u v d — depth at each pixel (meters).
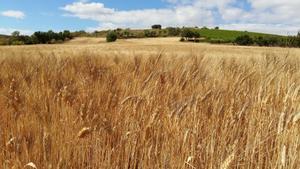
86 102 4.06
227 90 4.43
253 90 4.26
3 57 7.49
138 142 3.35
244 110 3.70
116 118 3.63
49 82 5.21
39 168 3.04
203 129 3.45
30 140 3.43
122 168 3.23
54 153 3.14
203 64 5.97
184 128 3.33
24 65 6.62
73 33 130.25
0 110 3.99
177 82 4.64
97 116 3.55
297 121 2.96
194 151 3.12
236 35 117.00
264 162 3.10
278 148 2.93
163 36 127.62
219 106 3.86
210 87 4.59
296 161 2.80
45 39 107.94
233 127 3.42
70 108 3.86
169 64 5.85
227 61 6.52
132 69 5.62
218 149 3.10
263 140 3.12
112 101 4.06
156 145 3.19
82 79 5.16
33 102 4.21
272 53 6.20
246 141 3.37
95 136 3.27
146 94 4.10
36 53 8.34
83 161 3.13
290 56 5.81
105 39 114.06
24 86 4.90
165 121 3.47
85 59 7.59
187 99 3.97
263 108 3.51
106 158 3.12
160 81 4.63
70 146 3.25
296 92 3.38
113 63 6.57
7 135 3.43
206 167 3.06
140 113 3.70
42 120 3.71
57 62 6.80
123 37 124.88
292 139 2.89
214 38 110.94
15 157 3.06
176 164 3.07
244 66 5.71
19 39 105.12
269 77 4.25
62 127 3.48
